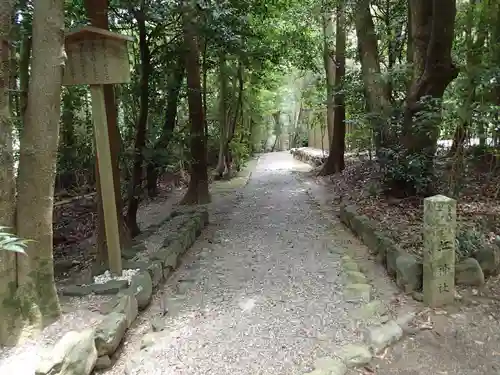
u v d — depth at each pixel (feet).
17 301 7.72
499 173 17.20
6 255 7.57
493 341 8.27
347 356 7.86
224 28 17.56
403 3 24.21
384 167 18.49
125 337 8.79
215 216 21.15
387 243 12.24
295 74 57.72
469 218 13.60
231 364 7.80
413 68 17.46
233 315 9.82
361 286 10.82
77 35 10.34
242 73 36.99
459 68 15.35
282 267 12.94
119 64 11.03
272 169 42.63
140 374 7.58
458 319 9.03
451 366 7.63
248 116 49.39
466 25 17.34
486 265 10.74
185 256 14.61
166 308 10.33
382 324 8.96
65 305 9.11
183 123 30.30
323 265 12.84
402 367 7.65
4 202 7.64
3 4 7.38
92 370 7.47
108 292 9.78
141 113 16.29
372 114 18.80
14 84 13.07
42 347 7.50
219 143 37.83
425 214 9.59
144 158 15.99
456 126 15.02
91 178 27.78
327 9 26.21
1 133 7.59
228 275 12.51
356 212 16.76
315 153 45.68
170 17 17.40
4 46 7.49
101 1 12.66
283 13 28.99
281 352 8.14
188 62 22.84
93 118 10.94
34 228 7.95
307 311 9.81
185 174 34.27
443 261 9.44
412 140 16.98
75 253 17.07
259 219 19.95
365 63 20.52
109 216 11.01
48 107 7.88
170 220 18.02
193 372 7.59
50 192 8.13
